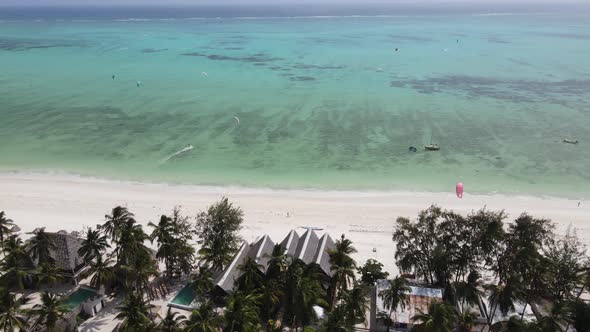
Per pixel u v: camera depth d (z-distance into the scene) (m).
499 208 64.81
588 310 37.78
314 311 39.22
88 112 109.06
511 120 102.62
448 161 81.50
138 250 43.75
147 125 100.19
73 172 76.88
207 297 43.00
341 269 41.84
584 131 95.62
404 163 80.75
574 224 60.41
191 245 53.22
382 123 100.81
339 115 106.25
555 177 75.38
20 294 44.72
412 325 39.47
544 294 41.03
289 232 56.28
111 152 85.31
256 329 35.16
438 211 46.22
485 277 45.75
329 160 82.06
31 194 68.62
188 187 71.69
